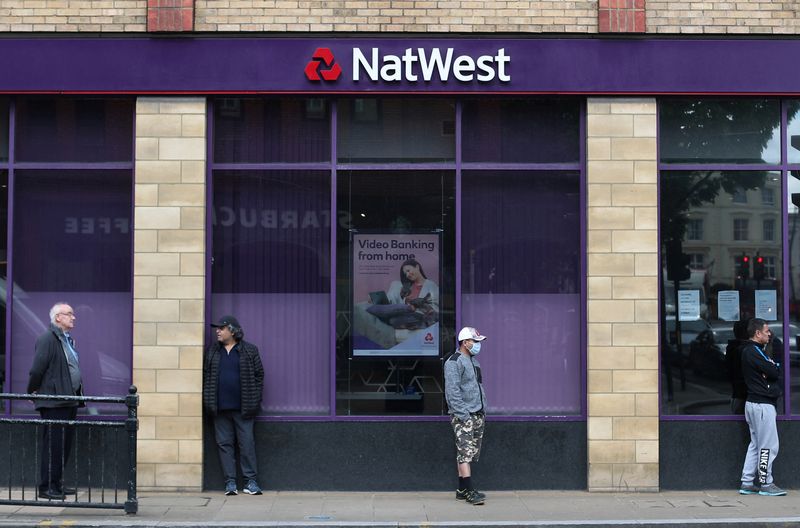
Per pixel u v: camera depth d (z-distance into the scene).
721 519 8.91
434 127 10.65
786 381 10.58
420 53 10.37
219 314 10.59
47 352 9.49
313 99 10.66
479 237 10.64
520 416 10.48
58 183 10.61
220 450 10.16
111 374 10.52
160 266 10.29
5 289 10.55
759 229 10.69
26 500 8.99
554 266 10.63
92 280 10.59
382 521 8.79
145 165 10.34
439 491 10.37
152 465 10.19
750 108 10.68
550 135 10.66
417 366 10.54
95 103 10.62
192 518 8.88
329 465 10.38
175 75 10.34
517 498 9.98
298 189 10.65
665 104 10.66
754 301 10.60
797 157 10.61
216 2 10.38
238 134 10.65
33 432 10.38
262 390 10.31
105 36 10.34
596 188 10.40
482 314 10.64
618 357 10.33
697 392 10.53
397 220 10.61
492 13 10.41
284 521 8.77
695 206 10.63
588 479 10.31
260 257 10.64
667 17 10.43
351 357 10.54
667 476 10.41
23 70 10.34
